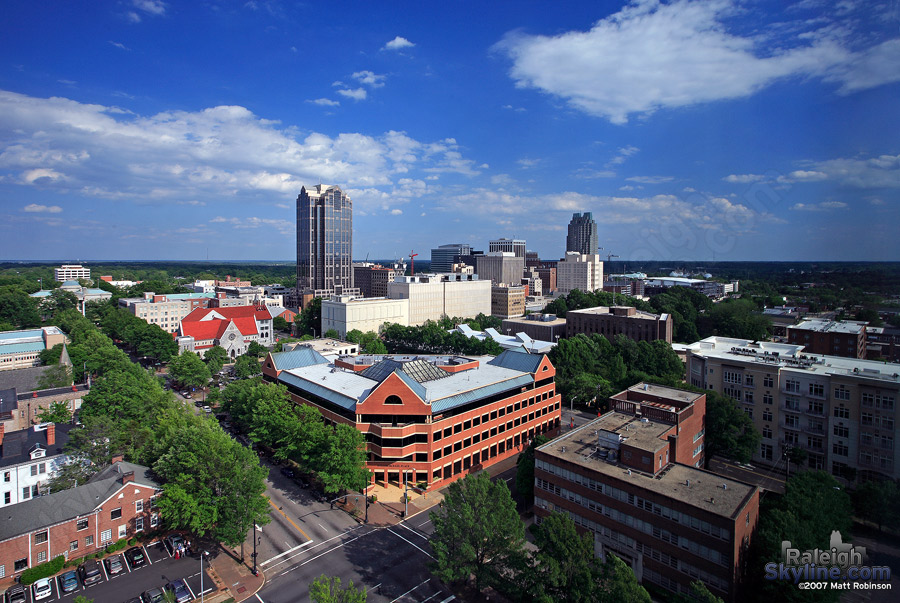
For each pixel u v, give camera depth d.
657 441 71.81
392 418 92.62
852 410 85.56
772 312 197.50
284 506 83.44
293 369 120.94
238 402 112.56
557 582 51.03
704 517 57.31
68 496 70.00
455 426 95.50
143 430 91.00
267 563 67.62
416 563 67.94
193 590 61.62
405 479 90.56
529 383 112.81
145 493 74.25
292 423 90.62
